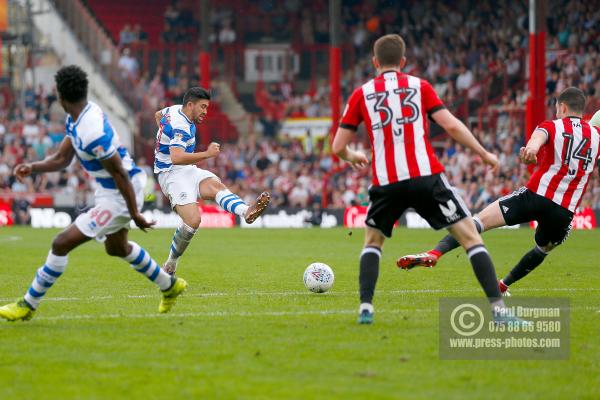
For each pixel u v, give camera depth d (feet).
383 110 68.95
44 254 149.18
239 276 113.39
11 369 56.65
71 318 76.02
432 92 69.36
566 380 54.65
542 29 233.96
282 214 254.06
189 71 340.59
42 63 322.96
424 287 99.91
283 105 331.16
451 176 258.98
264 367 57.11
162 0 372.17
